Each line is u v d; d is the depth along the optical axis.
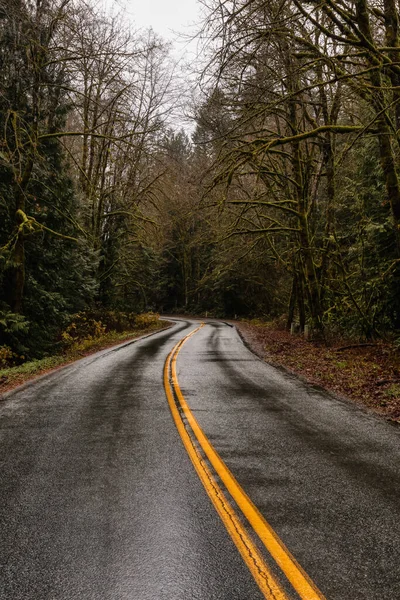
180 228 53.09
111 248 32.94
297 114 21.50
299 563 3.22
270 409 8.08
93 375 12.17
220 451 5.73
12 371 13.03
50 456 5.58
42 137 17.39
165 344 21.72
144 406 8.34
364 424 7.05
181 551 3.38
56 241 20.22
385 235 14.69
